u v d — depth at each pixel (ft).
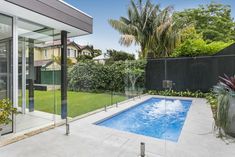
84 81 34.78
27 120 15.65
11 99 12.93
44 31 16.15
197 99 26.63
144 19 46.85
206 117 17.10
